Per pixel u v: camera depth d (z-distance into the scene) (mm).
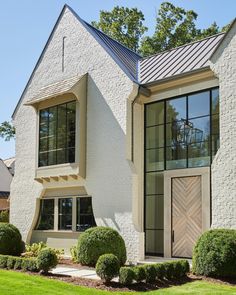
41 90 20797
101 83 18078
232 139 13797
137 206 16375
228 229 12820
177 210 15844
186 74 15617
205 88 15500
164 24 33656
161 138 16906
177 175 15977
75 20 19984
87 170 18016
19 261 14250
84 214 18344
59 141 19094
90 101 18406
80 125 18156
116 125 17141
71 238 18625
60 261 16312
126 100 16875
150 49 33125
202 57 16203
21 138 22203
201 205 15109
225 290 10688
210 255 12094
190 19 33844
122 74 17219
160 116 17047
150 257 16156
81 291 10602
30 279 12164
